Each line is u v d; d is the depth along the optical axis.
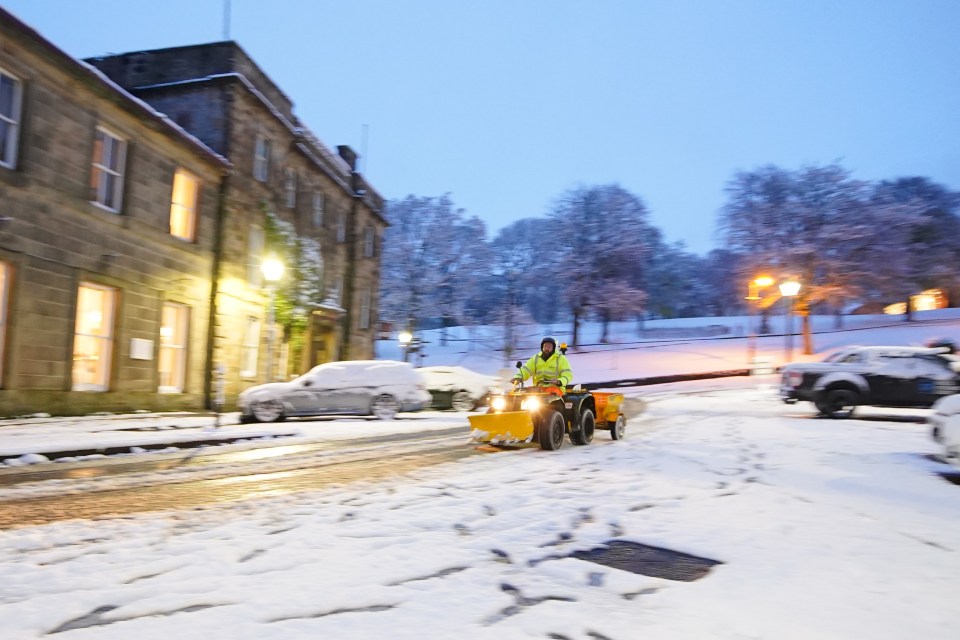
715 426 14.52
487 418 10.21
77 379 15.39
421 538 4.93
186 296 19.00
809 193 48.31
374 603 3.54
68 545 4.82
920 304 70.06
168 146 17.97
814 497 6.60
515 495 6.59
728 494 6.70
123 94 15.62
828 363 17.72
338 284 31.86
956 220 60.09
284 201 24.95
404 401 18.39
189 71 21.41
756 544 4.77
